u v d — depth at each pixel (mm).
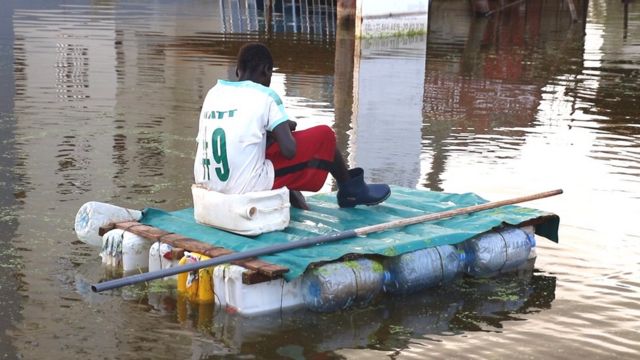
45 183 6660
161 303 4520
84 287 4680
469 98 11523
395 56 15766
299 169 5070
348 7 21172
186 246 4672
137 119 9375
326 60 14766
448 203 5684
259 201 4781
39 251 5191
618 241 5727
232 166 4793
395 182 7125
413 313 4516
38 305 4422
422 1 19547
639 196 6859
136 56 14023
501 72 14156
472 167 7727
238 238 4770
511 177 7391
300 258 4449
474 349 4086
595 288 4930
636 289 4922
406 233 5000
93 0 23062
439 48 17375
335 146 5195
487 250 5035
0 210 5926
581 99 11711
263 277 4363
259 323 4301
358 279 4500
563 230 5922
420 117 10062
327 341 4121
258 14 22750
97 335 4102
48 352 3906
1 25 16812
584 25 23641
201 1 24625
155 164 7426
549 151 8477
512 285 4953
